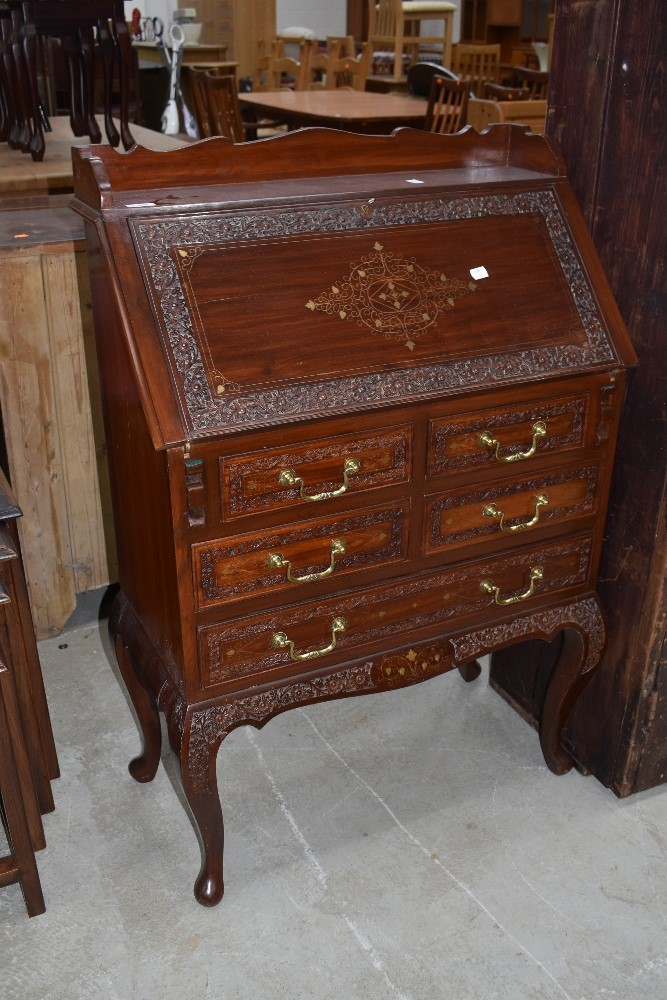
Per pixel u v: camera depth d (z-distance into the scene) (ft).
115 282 4.23
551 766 6.38
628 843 5.85
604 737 6.21
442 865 5.65
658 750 6.12
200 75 14.92
